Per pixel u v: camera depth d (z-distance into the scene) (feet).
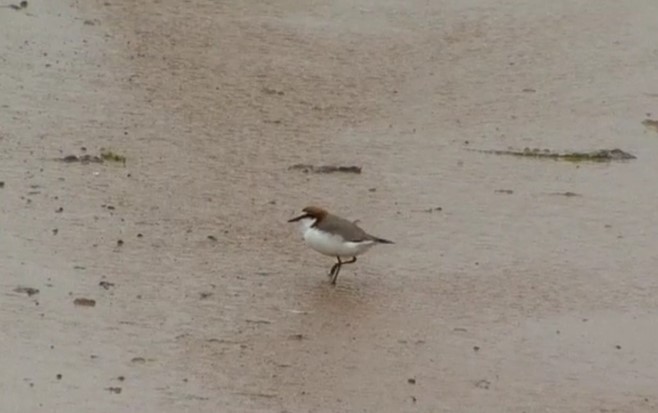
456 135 75.00
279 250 59.52
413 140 73.82
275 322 53.16
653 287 58.54
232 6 91.81
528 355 52.11
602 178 70.44
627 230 64.28
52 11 85.05
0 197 61.16
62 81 75.61
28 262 55.72
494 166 71.00
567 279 58.85
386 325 53.62
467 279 58.23
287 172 68.03
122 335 50.93
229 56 83.10
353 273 57.98
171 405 46.37
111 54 80.59
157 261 57.21
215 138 71.46
